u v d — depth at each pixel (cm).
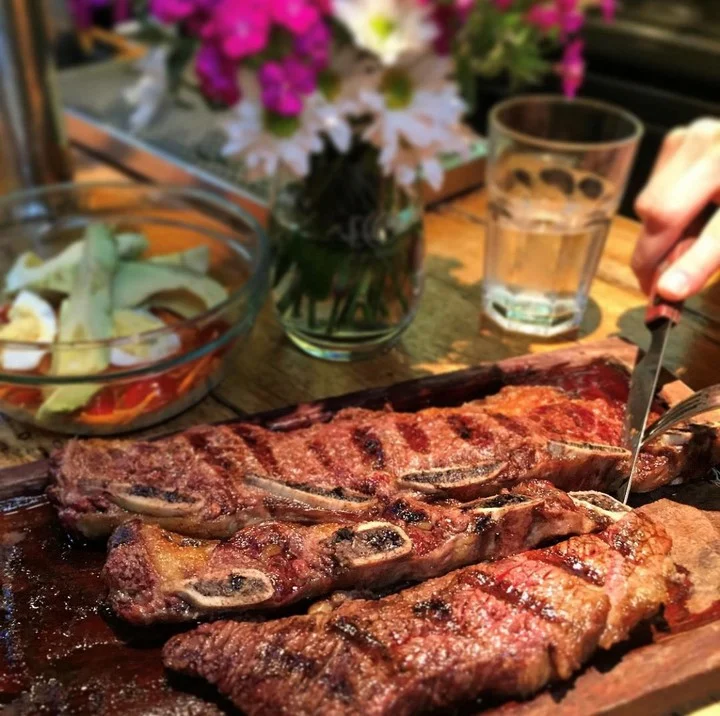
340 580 32
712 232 41
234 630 30
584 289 48
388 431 37
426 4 34
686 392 41
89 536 35
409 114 37
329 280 42
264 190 58
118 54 90
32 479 37
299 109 35
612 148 48
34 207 56
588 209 47
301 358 47
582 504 34
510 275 48
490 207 49
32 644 31
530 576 31
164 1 33
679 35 74
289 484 34
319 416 40
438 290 53
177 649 30
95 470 35
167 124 68
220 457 35
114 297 46
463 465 35
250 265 48
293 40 34
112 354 42
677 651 31
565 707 29
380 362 47
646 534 33
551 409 39
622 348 44
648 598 31
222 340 41
